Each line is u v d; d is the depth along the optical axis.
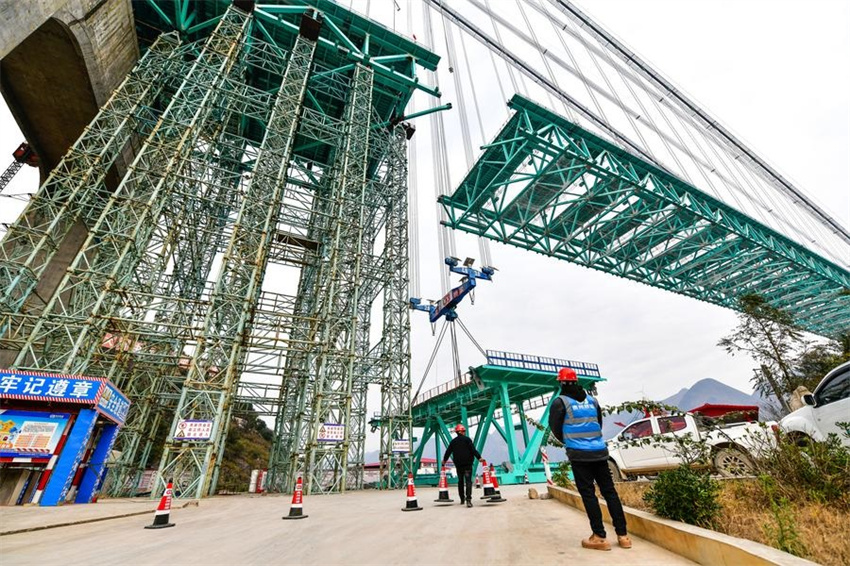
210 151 24.20
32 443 9.27
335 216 24.48
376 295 31.02
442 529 5.83
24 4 14.09
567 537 4.80
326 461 19.28
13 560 4.14
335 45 29.45
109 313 17.08
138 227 17.97
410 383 25.75
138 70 23.48
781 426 8.84
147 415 20.72
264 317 24.53
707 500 4.40
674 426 10.70
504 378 26.69
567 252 45.50
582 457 4.31
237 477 40.88
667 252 47.25
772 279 53.28
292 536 5.71
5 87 21.27
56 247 17.92
